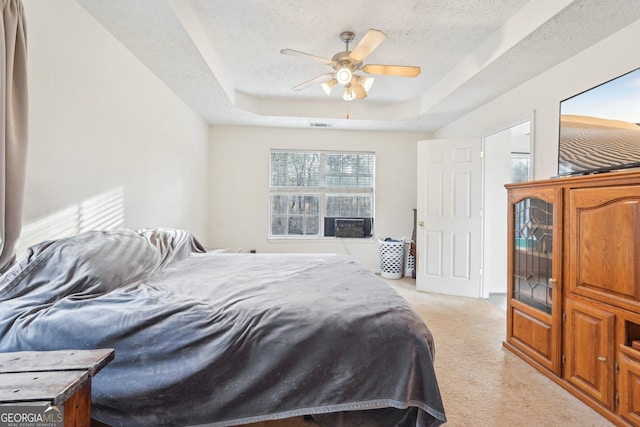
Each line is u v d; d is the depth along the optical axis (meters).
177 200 3.57
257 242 4.93
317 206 5.10
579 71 2.44
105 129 2.23
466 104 3.75
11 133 1.42
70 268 1.46
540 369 2.10
